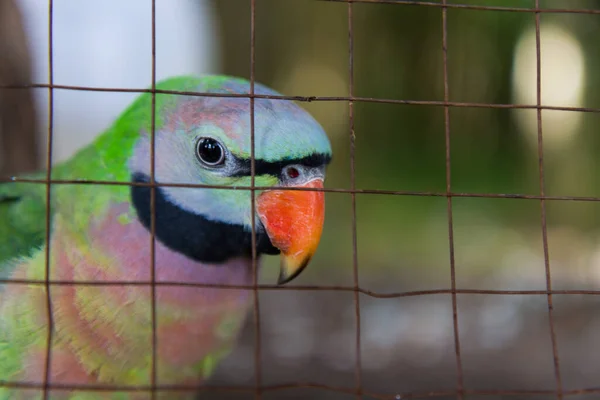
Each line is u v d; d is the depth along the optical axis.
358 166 5.71
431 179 5.47
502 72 4.74
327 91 6.24
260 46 6.48
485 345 6.02
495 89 4.82
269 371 5.54
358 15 5.07
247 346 6.05
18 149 4.83
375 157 5.66
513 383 5.18
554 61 4.61
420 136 5.45
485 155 5.25
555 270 7.95
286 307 6.91
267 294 7.29
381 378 5.39
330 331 6.29
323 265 8.38
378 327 6.41
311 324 6.36
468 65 4.80
